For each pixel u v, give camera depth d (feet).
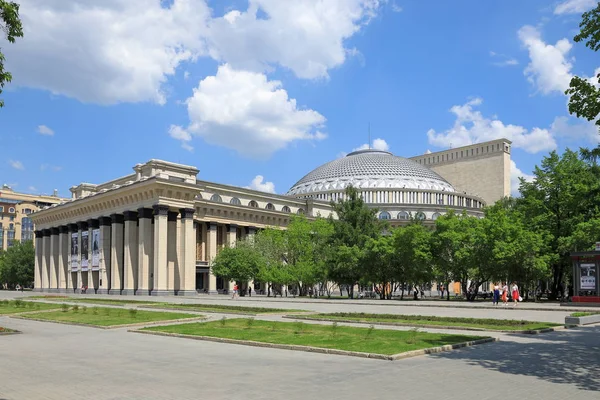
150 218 278.05
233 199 346.95
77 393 41.39
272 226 355.56
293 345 65.67
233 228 332.60
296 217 299.38
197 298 226.79
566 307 148.25
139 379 47.01
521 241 195.72
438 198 429.38
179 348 67.00
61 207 345.92
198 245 322.34
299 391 42.04
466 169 503.20
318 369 51.65
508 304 170.91
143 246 273.54
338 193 420.77
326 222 292.20
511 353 61.93
